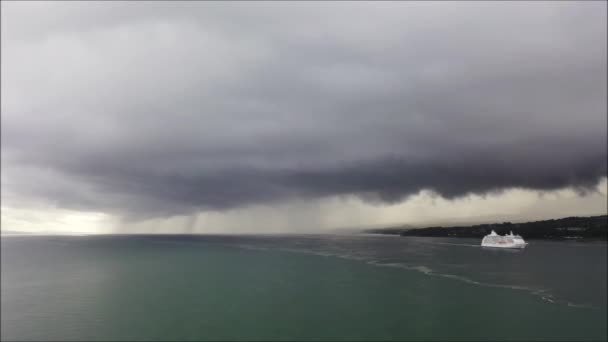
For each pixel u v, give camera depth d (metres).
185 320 53.66
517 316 53.72
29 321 54.50
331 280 85.00
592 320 51.62
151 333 48.72
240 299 66.06
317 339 45.34
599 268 107.50
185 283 83.50
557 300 63.38
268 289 75.00
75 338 47.72
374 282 81.69
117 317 55.66
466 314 54.81
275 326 50.34
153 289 76.81
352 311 56.94
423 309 57.84
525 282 81.19
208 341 45.47
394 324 50.47
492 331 47.50
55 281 87.81
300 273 96.62
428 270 101.06
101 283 84.69
